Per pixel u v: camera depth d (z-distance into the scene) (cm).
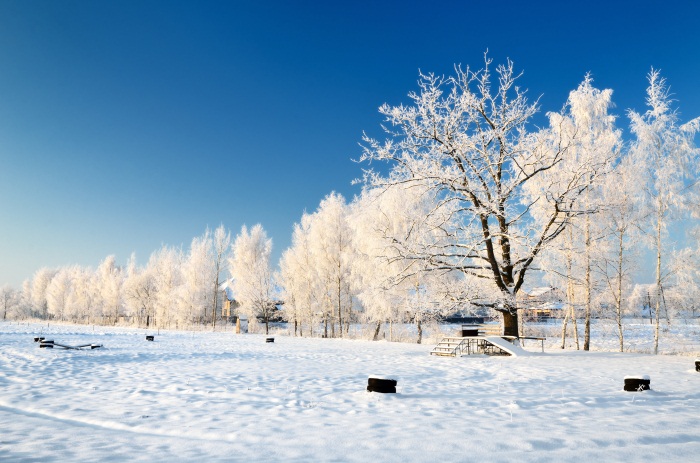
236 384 1062
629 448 477
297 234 4081
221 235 5853
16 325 6875
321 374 1248
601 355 1727
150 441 553
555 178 1912
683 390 913
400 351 2048
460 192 1898
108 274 8050
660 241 2091
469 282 2020
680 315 2091
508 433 559
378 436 559
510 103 1953
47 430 621
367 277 3084
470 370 1316
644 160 2148
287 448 507
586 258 2186
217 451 498
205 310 5853
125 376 1230
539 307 2136
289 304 4144
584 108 2264
